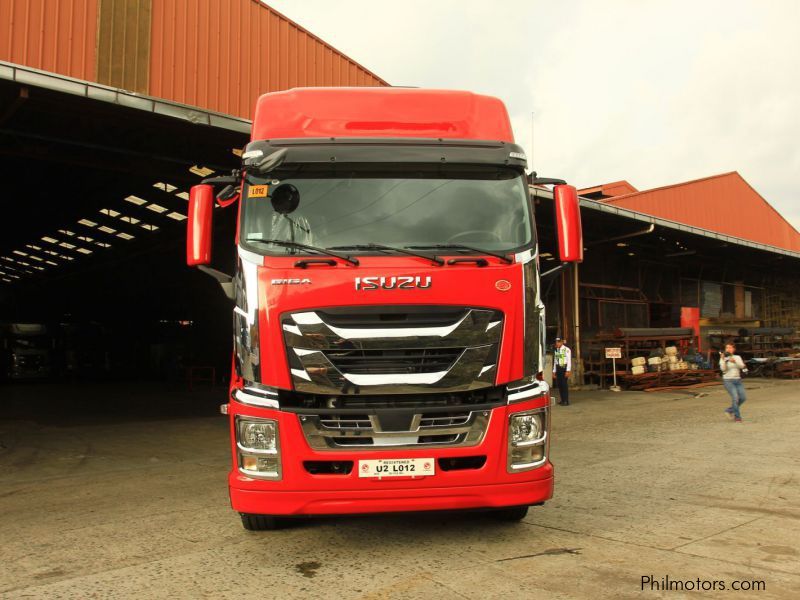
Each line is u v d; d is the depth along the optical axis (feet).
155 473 28.02
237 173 17.07
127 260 84.02
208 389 78.48
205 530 17.92
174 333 102.78
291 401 14.64
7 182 51.26
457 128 17.61
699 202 91.66
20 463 30.86
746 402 55.31
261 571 14.21
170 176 44.39
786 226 112.47
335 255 14.87
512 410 14.76
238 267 15.56
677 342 81.15
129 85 35.40
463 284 14.78
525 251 15.83
